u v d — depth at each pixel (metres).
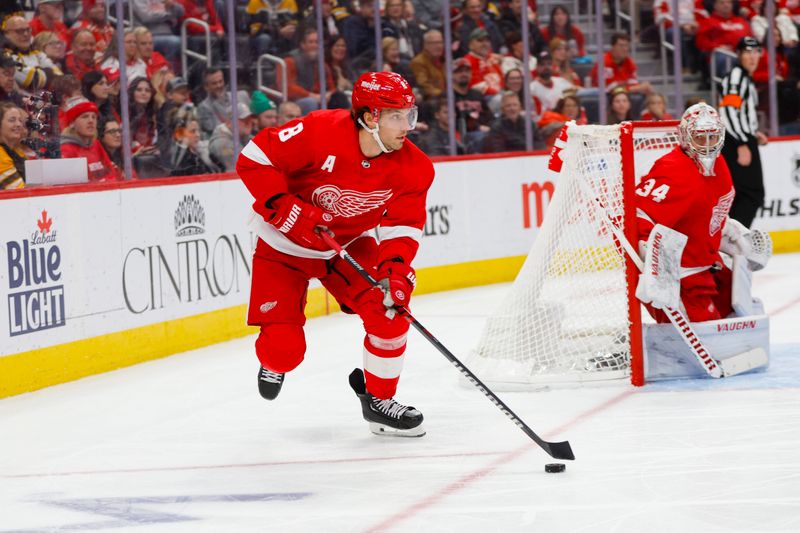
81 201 9.37
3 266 8.52
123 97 12.11
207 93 13.25
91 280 9.47
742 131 14.30
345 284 6.64
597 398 7.65
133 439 7.01
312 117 6.16
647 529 4.74
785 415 6.92
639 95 17.55
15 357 8.65
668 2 17.80
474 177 15.00
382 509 5.19
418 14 15.55
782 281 13.80
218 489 5.70
